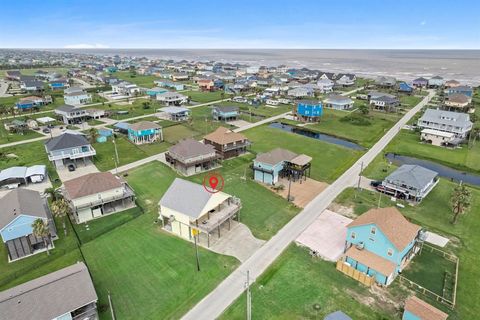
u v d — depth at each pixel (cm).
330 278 3762
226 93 16788
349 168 7100
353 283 3691
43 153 7762
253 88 17825
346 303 3397
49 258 4075
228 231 4662
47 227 4153
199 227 4256
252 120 11344
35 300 2872
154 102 14050
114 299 3444
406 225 4034
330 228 4762
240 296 3481
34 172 6216
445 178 6681
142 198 5634
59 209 4450
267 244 4372
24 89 15938
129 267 3934
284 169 6425
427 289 3612
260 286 3619
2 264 3984
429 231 4741
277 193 5850
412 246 4056
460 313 3300
